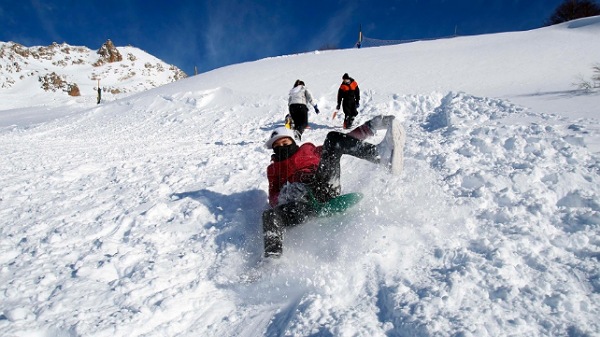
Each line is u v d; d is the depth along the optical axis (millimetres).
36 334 2139
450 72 12641
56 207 4211
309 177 3316
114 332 2117
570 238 2400
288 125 7520
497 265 2219
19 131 11562
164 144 8008
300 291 2420
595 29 18547
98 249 3154
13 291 2543
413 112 8828
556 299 1869
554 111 5484
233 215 3689
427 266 2363
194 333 2209
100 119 12648
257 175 4891
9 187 4961
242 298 2525
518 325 1752
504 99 7191
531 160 3713
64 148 7922
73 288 2568
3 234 3572
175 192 4477
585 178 3137
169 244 3279
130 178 5191
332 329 1906
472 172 3572
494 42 18547
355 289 2281
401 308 1969
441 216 2947
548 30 21391
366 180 3902
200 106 12258
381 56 17500
